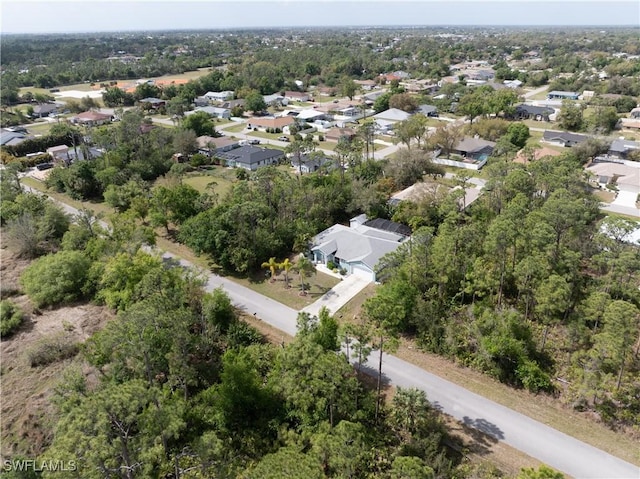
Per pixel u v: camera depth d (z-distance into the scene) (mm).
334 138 115375
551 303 39969
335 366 31484
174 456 29109
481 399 36438
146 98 167750
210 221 58875
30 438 34625
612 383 35438
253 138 120750
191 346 40031
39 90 191500
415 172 79438
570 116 115375
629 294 42250
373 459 31172
